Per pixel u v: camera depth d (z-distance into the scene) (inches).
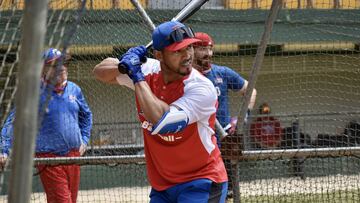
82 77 685.9
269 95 848.3
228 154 492.1
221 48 807.1
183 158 347.6
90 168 788.6
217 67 522.6
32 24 177.8
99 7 650.8
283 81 848.3
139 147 697.0
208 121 344.8
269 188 608.7
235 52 804.0
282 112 840.3
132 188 746.2
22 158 180.7
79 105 570.6
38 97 181.2
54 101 545.3
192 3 483.5
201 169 350.9
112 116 773.3
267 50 831.7
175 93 337.7
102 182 778.8
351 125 642.2
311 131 674.2
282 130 609.6
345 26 769.6
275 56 829.8
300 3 825.5
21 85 179.3
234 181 495.8
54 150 548.7
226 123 522.0
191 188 350.9
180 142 343.6
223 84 519.5
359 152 499.8
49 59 264.4
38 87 180.4
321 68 803.4
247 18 824.3
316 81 816.9
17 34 320.2
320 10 797.2
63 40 287.0
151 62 355.9
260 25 821.2
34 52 178.9
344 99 781.3
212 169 352.8
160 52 335.9
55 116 545.6
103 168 774.5
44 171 540.4
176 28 331.9
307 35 805.9
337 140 644.1
